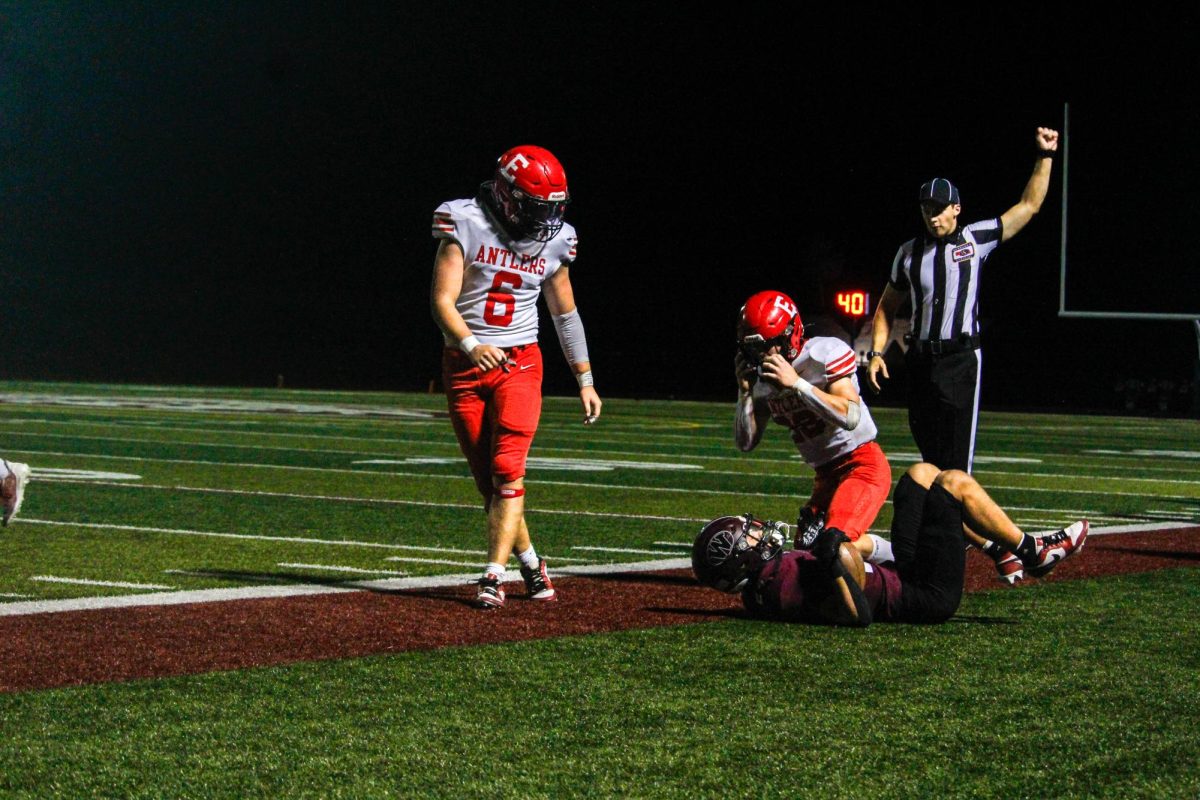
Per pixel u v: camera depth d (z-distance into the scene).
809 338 14.20
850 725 9.12
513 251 13.86
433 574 15.66
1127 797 7.67
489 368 13.38
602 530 20.14
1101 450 41.41
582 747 8.58
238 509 22.17
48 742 8.58
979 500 12.74
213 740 8.66
